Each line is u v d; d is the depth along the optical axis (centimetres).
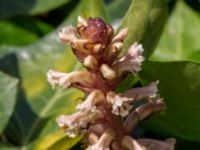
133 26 22
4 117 25
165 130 24
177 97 22
